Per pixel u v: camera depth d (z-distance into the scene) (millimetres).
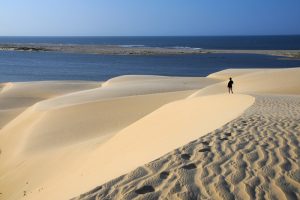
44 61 90562
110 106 25406
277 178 5305
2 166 17000
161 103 26516
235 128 8328
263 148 6605
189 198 4742
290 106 13109
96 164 10734
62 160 14539
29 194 11375
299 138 7277
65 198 6543
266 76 36781
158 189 4988
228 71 52688
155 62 90938
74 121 22469
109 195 4867
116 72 71375
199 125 10984
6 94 39500
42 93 40812
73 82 48688
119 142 13031
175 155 6258
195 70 75000
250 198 4742
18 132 22797
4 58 98188
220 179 5266
